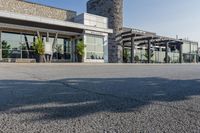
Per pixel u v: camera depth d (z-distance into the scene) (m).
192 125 2.66
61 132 2.44
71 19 33.62
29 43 27.17
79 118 2.95
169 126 2.63
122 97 4.34
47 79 7.59
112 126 2.63
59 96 4.43
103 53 32.88
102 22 34.06
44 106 3.59
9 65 17.22
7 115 3.08
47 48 26.48
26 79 7.56
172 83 6.55
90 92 4.91
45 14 31.05
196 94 4.68
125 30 38.41
